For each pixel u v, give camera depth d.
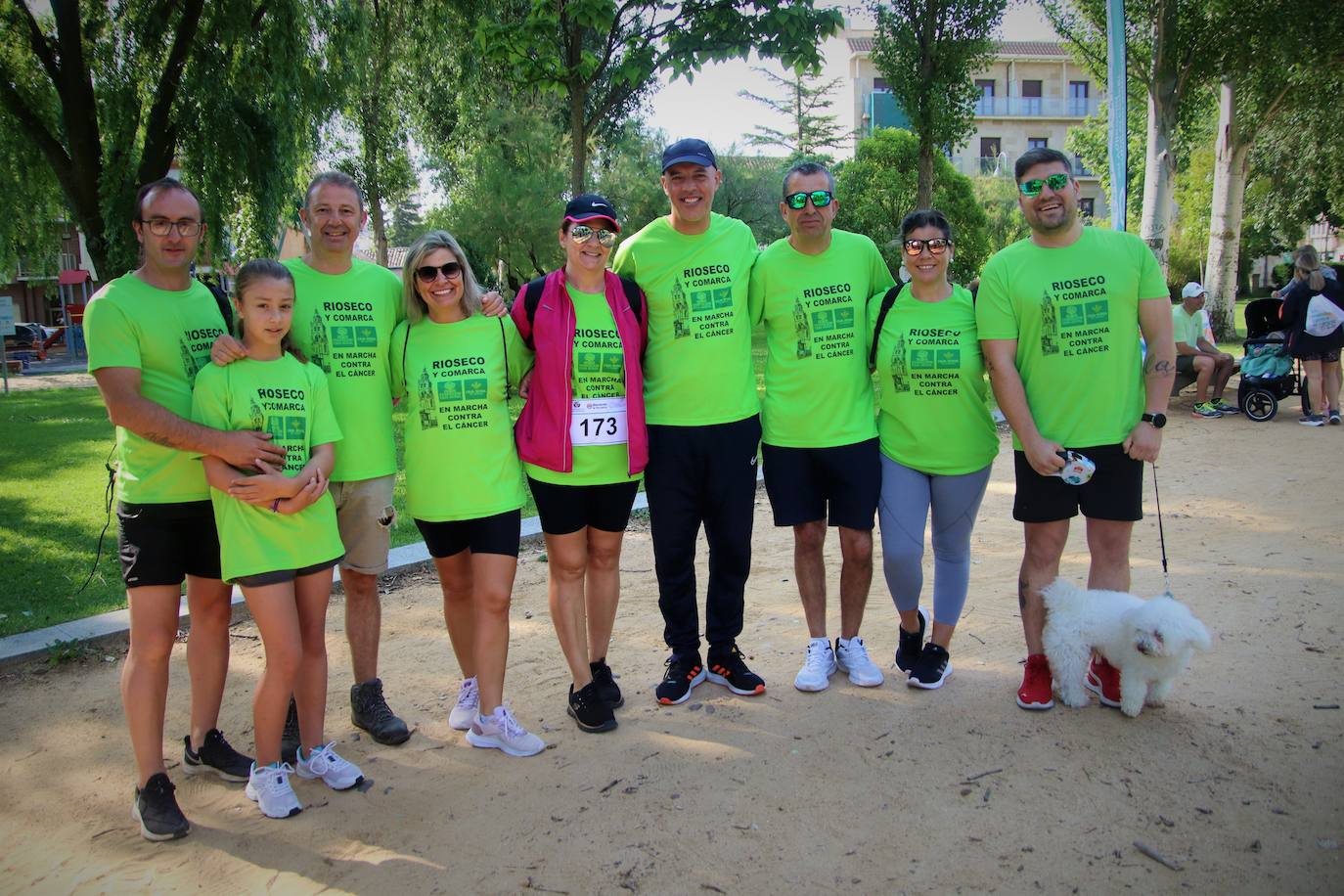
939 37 15.25
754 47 10.17
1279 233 31.17
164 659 3.39
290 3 12.88
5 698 4.61
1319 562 5.77
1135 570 5.84
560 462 3.88
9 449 11.83
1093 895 2.81
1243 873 2.88
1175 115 18.48
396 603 5.95
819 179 4.04
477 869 3.09
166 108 13.23
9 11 13.43
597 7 9.59
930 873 2.96
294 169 13.75
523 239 24.33
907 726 3.97
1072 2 20.03
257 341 3.43
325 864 3.16
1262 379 11.08
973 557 6.48
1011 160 56.12
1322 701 3.96
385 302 3.95
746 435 4.20
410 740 4.06
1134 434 3.82
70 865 3.20
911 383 4.16
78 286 41.62
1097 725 3.90
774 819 3.31
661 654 4.96
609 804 3.46
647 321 4.20
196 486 3.42
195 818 3.49
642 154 30.28
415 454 3.86
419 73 17.67
